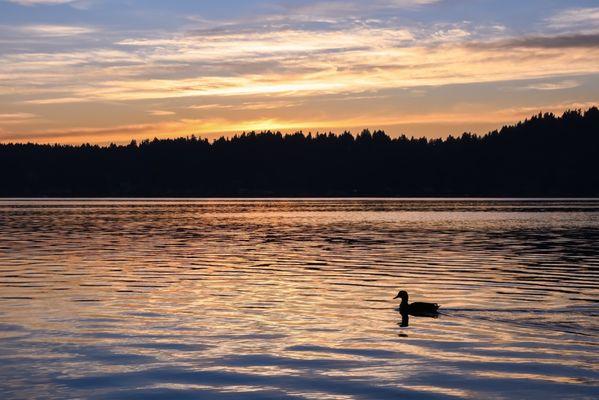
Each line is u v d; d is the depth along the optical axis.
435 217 115.25
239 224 94.56
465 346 21.64
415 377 18.41
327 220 105.38
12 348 21.12
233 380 18.12
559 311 27.34
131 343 21.80
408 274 39.00
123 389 17.38
